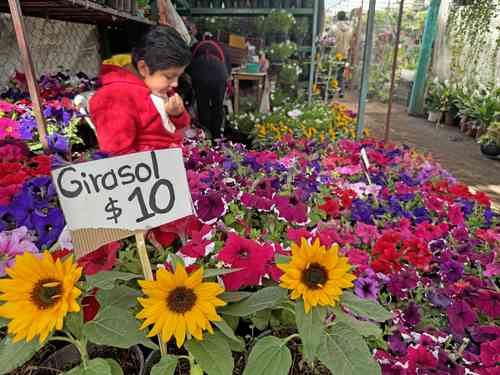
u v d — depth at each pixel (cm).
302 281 99
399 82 1198
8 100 348
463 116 774
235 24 779
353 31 1348
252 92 684
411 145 665
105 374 92
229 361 98
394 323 143
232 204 190
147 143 165
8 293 84
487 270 176
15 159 208
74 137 314
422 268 165
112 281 112
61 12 374
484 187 468
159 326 90
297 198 187
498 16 818
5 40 401
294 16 800
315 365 127
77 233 98
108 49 574
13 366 89
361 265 151
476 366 130
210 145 339
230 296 111
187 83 441
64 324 107
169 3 401
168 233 152
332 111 555
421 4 1279
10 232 130
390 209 221
